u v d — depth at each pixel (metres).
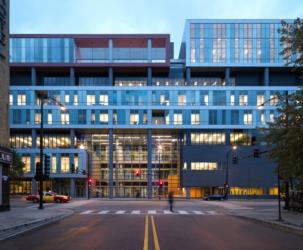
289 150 19.61
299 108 19.48
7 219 24.77
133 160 92.69
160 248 13.37
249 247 13.96
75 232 18.53
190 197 85.94
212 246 14.01
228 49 89.50
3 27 33.22
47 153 84.94
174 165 92.81
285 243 15.30
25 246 14.10
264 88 88.25
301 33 19.05
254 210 39.06
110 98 87.94
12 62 87.00
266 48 89.56
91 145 92.56
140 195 91.44
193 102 88.00
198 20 90.19
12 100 86.88
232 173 86.06
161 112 90.12
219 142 87.94
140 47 94.19
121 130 90.38
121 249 13.14
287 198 38.56
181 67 94.12
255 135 87.56
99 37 88.38
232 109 87.56
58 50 87.88
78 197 85.81
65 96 87.75
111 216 30.41
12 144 89.31
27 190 85.88
